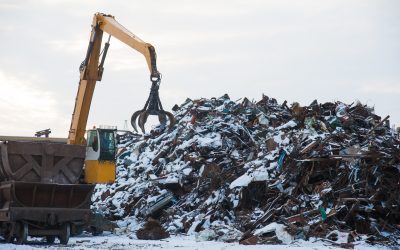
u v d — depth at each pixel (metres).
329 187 85.56
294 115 115.50
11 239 74.56
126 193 113.06
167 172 111.69
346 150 89.75
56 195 74.56
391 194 83.50
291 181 90.06
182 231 93.69
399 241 77.81
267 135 109.88
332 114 114.38
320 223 79.25
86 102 96.00
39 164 75.75
